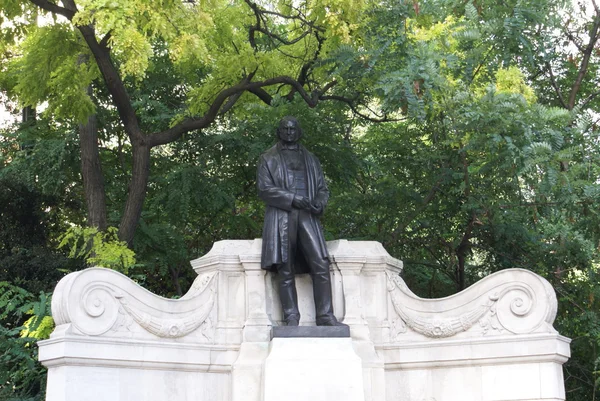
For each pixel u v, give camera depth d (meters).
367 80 16.31
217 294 12.90
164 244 21.09
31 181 22.23
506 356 12.68
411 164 19.73
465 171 17.31
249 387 12.28
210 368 12.52
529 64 17.91
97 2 13.72
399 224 19.83
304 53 19.55
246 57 17.69
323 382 12.11
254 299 12.84
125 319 11.88
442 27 15.45
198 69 22.16
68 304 11.37
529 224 18.11
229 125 22.50
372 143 20.91
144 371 11.91
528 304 12.83
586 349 18.33
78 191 24.38
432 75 14.16
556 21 16.06
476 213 18.14
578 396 18.98
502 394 12.67
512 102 14.26
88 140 19.14
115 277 11.88
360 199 19.70
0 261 21.41
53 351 11.29
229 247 13.09
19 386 14.87
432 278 21.14
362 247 13.41
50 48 17.42
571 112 14.83
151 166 22.36
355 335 12.84
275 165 13.20
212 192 21.06
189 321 12.47
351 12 15.79
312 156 13.54
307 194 13.14
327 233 20.19
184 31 14.68
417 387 13.08
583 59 19.25
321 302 12.73
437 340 13.13
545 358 12.49
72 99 17.81
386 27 15.69
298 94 21.05
